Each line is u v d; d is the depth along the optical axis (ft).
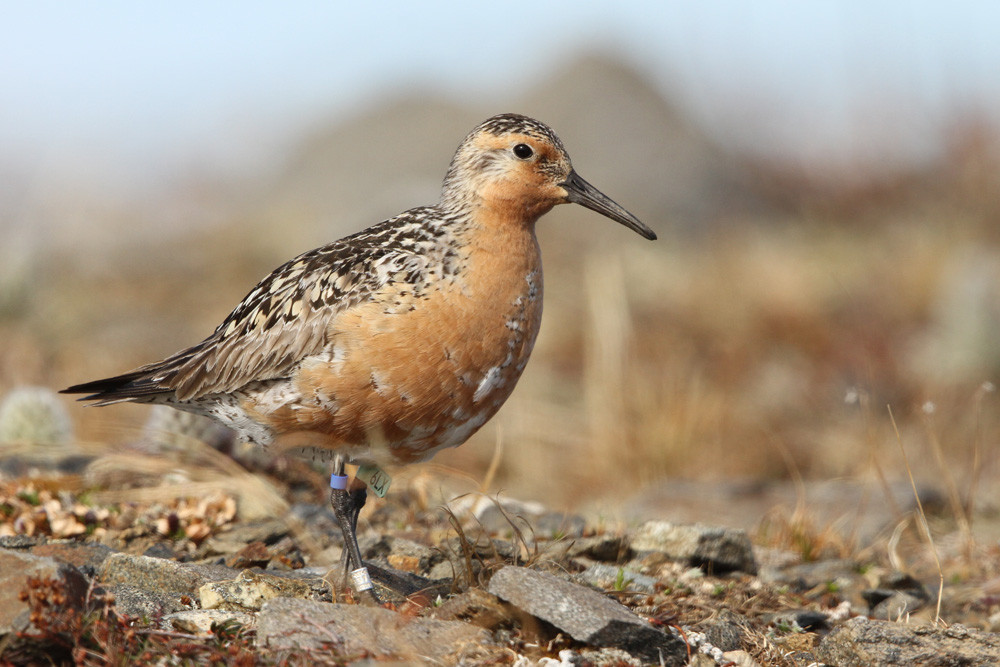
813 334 69.21
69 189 113.09
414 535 34.68
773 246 90.02
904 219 96.48
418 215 30.04
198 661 23.31
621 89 124.26
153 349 70.08
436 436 29.01
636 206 107.24
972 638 26.45
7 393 58.39
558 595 25.31
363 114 130.52
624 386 58.75
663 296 77.51
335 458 29.14
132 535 33.42
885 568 36.99
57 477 38.65
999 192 95.14
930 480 51.88
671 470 54.85
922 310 74.13
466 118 127.65
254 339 29.27
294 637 23.47
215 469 39.91
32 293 72.38
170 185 124.16
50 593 23.03
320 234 96.99
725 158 116.06
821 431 58.80
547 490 53.98
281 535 33.86
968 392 61.93
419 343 27.84
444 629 24.59
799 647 27.66
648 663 25.08
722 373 63.67
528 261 29.63
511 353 29.07
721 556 33.47
